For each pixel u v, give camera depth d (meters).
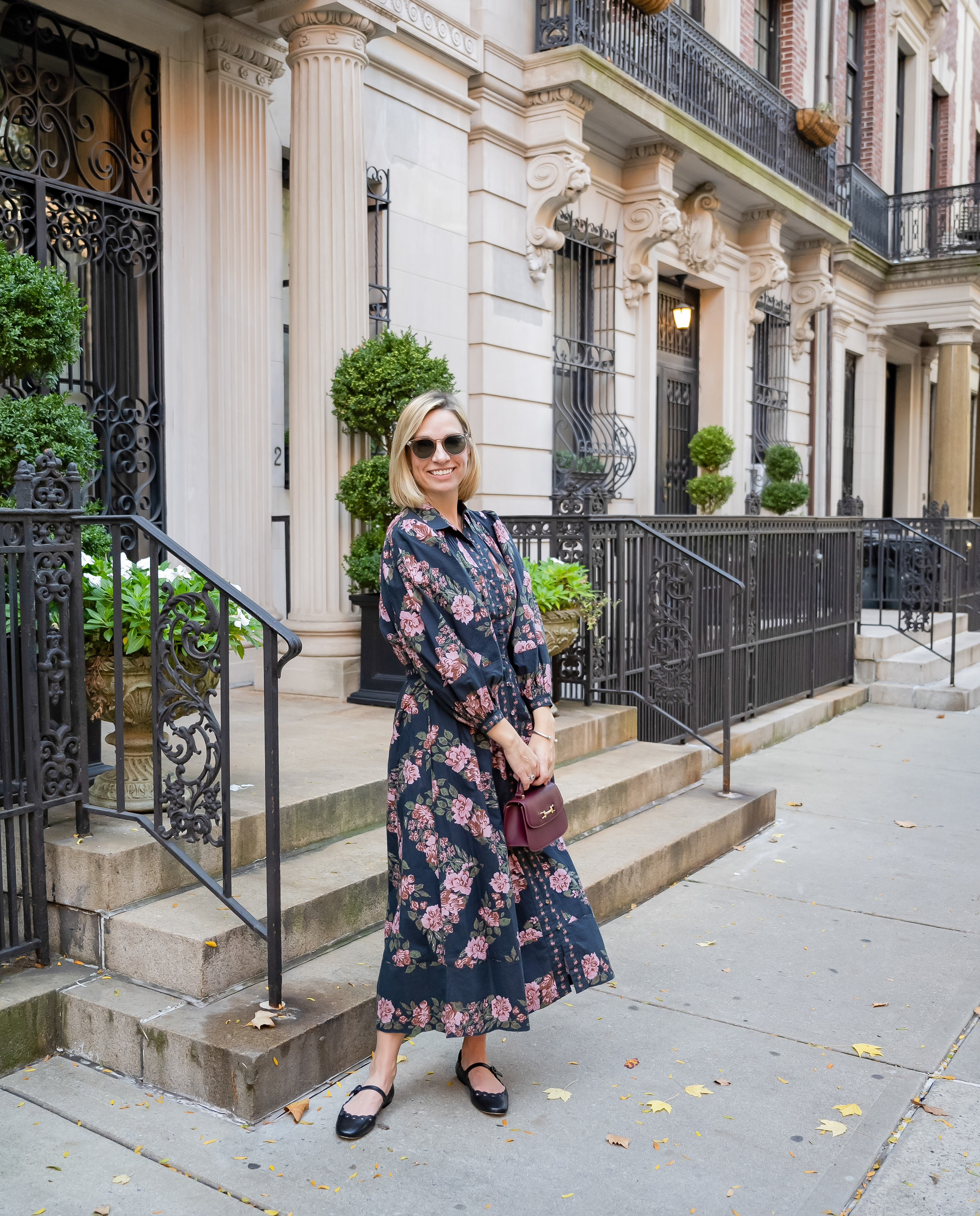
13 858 2.95
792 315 13.91
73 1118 2.61
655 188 9.99
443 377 5.85
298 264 5.92
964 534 12.46
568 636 5.31
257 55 6.13
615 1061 2.98
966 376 16.19
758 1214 2.30
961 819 5.64
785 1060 3.00
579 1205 2.33
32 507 2.94
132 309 5.77
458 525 2.64
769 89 12.09
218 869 3.33
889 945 3.86
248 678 6.09
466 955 2.49
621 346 10.23
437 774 2.50
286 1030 2.70
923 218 17.11
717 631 6.98
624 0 9.28
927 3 17.88
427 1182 2.40
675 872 4.50
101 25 5.48
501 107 8.38
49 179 5.29
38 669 2.99
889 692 9.38
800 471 13.09
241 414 6.15
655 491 11.05
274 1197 2.33
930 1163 2.51
